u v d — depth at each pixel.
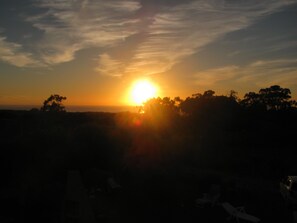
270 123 54.72
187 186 28.98
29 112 70.38
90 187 28.39
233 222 21.92
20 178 28.55
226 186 28.45
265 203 25.66
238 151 42.25
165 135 49.34
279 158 38.69
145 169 30.91
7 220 21.06
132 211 23.52
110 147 36.50
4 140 34.12
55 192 23.55
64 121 59.38
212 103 63.38
